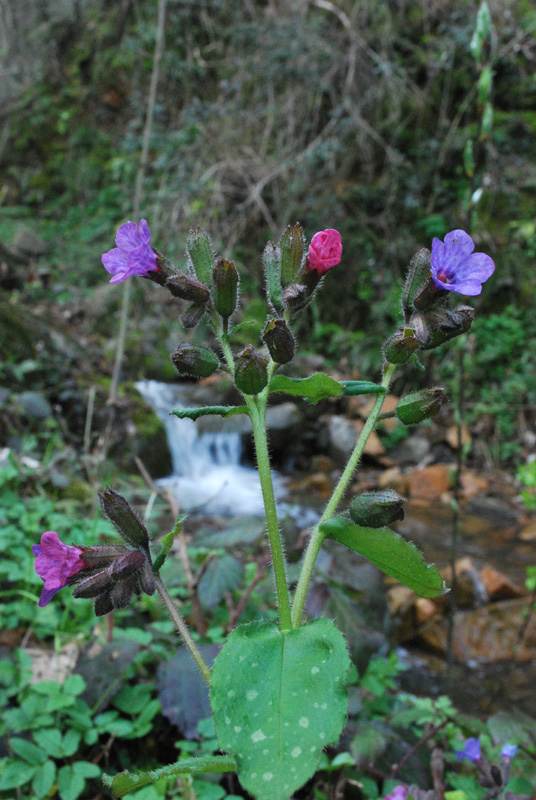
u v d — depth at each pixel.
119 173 11.82
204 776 2.16
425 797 1.84
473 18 9.98
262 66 10.37
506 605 4.39
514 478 7.70
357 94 10.17
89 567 1.24
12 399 5.21
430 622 4.18
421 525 6.25
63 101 13.15
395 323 9.30
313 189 9.97
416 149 10.09
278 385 1.25
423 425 8.35
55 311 8.69
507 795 1.82
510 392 8.41
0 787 1.97
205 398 7.75
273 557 1.19
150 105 5.97
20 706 2.32
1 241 9.98
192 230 1.45
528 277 9.21
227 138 10.29
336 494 1.28
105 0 12.91
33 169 13.07
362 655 2.62
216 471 7.46
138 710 2.37
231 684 1.04
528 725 2.35
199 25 11.70
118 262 1.37
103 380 7.01
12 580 3.03
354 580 2.91
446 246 1.33
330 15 10.66
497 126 9.84
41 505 3.51
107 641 2.55
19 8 13.61
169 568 3.05
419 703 2.48
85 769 2.10
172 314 8.80
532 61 10.20
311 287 1.34
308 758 0.97
